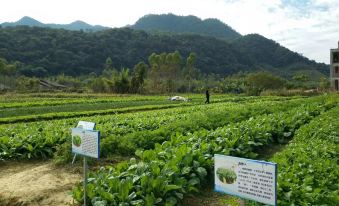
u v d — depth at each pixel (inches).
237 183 229.5
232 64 6766.7
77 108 1364.4
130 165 376.8
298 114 766.5
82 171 438.6
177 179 337.7
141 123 716.7
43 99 2009.1
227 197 352.5
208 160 391.9
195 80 4404.5
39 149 514.0
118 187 313.6
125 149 518.0
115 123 721.0
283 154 414.0
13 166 479.2
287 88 3262.8
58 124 737.6
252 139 531.8
